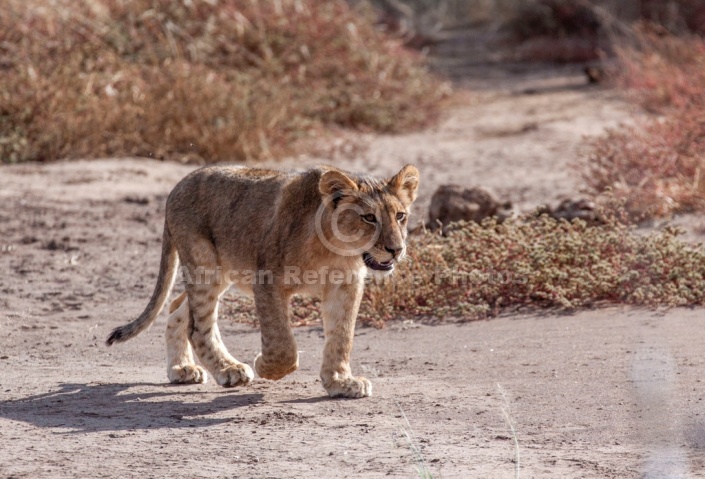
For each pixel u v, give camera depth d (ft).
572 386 30.30
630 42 128.36
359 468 23.26
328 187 29.89
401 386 31.65
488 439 25.49
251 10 103.86
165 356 37.68
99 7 96.07
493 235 44.91
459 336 38.17
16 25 88.94
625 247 44.21
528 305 41.93
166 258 34.35
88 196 67.15
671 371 30.91
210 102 83.25
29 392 31.48
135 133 79.87
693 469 22.59
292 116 90.38
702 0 135.03
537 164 78.23
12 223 60.13
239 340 39.32
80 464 23.82
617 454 23.90
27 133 78.13
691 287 41.09
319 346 38.22
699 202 55.47
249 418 28.04
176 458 24.25
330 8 110.32
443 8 192.65
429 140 93.66
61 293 47.06
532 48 146.30
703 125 64.44
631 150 61.21
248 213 31.58
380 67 107.34
